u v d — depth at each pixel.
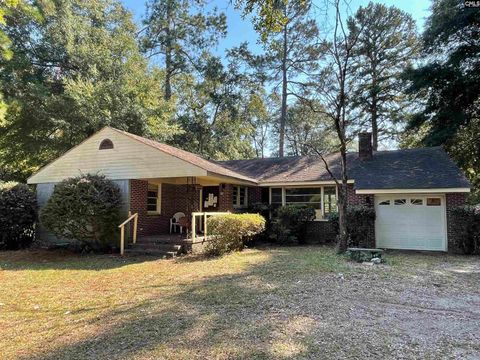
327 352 4.07
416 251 13.10
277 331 4.73
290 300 6.18
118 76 24.50
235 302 6.14
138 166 14.16
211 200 16.75
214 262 10.52
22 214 14.95
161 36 30.19
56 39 23.19
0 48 8.93
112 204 13.29
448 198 13.26
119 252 13.35
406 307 5.80
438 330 4.75
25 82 22.02
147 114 24.31
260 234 15.59
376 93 26.58
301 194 16.94
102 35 24.88
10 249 14.94
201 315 5.47
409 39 26.77
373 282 7.52
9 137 23.56
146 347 4.31
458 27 19.09
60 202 12.85
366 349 4.14
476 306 5.88
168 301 6.34
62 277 8.98
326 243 15.34
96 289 7.57
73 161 15.31
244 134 34.56
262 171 18.70
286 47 26.98
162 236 14.55
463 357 3.92
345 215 11.58
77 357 4.11
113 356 4.09
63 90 23.67
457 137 20.39
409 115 24.95
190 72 31.39
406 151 16.97
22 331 5.07
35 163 25.95
